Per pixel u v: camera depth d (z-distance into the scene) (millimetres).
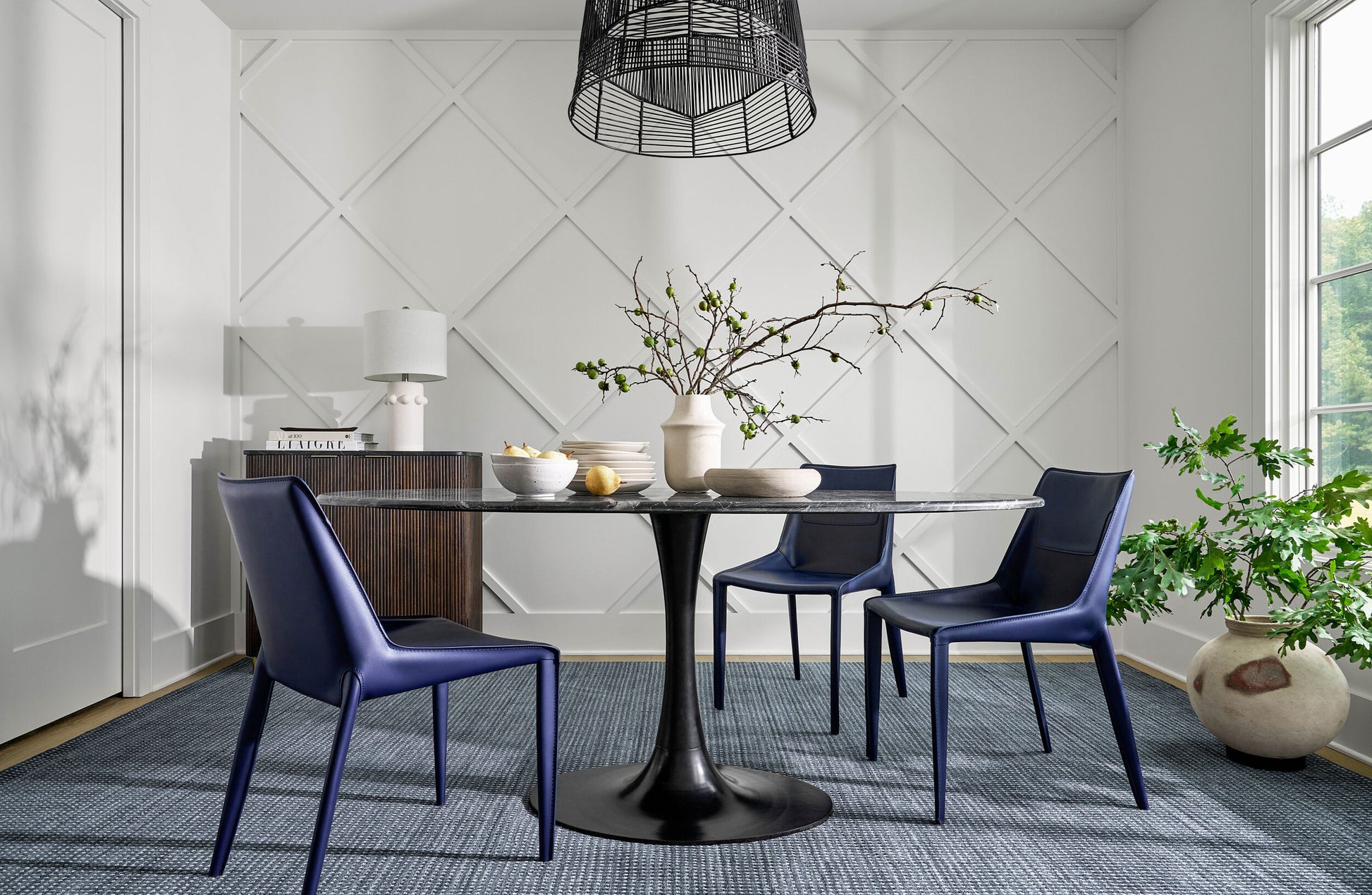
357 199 3730
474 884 1617
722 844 1787
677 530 1995
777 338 3732
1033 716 2754
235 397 3705
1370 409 2521
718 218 3748
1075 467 3762
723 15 2152
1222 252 3070
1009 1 3549
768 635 3730
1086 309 3775
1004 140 3781
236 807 1648
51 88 2686
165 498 3191
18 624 2523
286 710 2791
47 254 2666
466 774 2205
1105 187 3781
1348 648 2039
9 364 2508
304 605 1450
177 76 3318
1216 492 3045
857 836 1840
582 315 3734
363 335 3674
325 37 3742
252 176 3734
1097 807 2000
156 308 3154
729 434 3727
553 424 3715
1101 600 1982
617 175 3742
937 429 3752
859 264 3750
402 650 1488
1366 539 2119
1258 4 2861
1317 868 1695
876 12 3637
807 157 3760
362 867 1680
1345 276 2639
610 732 2570
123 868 1666
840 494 2018
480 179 3736
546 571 3742
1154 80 3539
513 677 3223
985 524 3768
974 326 3764
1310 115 2791
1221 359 3070
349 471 3227
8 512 2490
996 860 1725
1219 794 2080
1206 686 2293
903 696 2977
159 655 3107
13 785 2119
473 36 3746
